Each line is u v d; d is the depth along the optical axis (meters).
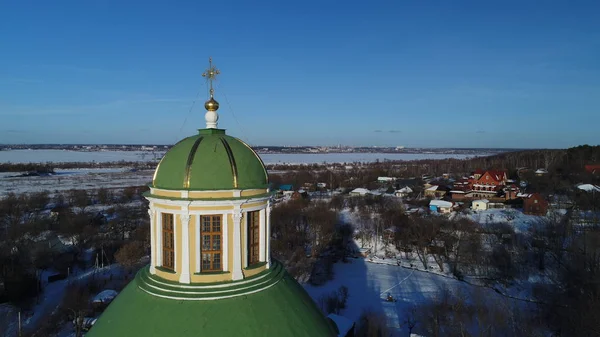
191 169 16.27
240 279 16.56
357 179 182.50
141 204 126.44
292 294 17.41
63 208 112.44
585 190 104.56
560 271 62.56
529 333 43.94
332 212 102.38
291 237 85.62
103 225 97.50
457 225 86.31
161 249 17.20
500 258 71.56
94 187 168.50
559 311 48.16
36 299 58.62
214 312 15.23
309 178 182.50
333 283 68.88
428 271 74.25
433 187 139.88
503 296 60.06
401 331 50.53
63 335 49.06
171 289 16.02
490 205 115.12
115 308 16.66
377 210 112.81
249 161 17.36
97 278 67.06
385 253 84.38
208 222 16.56
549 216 88.81
